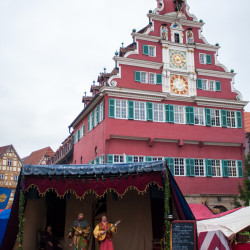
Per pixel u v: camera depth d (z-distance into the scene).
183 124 32.72
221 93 35.12
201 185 32.47
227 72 35.50
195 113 33.66
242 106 35.50
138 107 31.39
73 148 43.41
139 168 12.73
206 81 34.88
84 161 36.72
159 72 33.00
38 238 14.71
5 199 16.73
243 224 14.16
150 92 31.64
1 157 68.00
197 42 35.28
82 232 13.06
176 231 12.48
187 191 31.83
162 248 14.13
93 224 15.70
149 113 31.53
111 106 30.36
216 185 33.09
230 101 34.81
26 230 14.43
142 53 32.69
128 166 12.83
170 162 31.62
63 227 15.72
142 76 32.47
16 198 13.40
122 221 15.30
